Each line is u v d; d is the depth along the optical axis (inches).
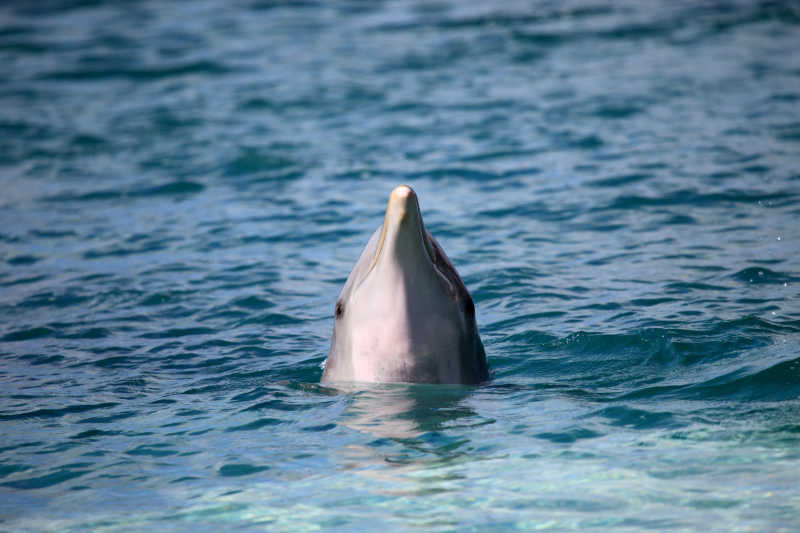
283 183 1946.4
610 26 3444.9
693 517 546.3
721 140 2015.3
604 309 1141.1
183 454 715.4
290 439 727.7
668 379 860.6
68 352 1088.8
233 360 1035.9
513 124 2294.5
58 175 2075.5
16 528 585.9
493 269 1358.3
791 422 708.7
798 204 1577.3
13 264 1510.8
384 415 758.5
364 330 780.6
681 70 2736.2
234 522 577.6
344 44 3398.1
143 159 2170.3
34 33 3826.3
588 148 2048.5
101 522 589.6
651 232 1494.8
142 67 3176.7
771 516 540.1
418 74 2906.0
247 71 3061.0
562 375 903.7
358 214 1721.2
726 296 1155.9
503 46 3223.4
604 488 597.0
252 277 1400.1
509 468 639.1
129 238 1636.3
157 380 963.3
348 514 578.2
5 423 821.2
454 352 786.2
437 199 1774.1
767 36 3144.7
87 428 798.5
